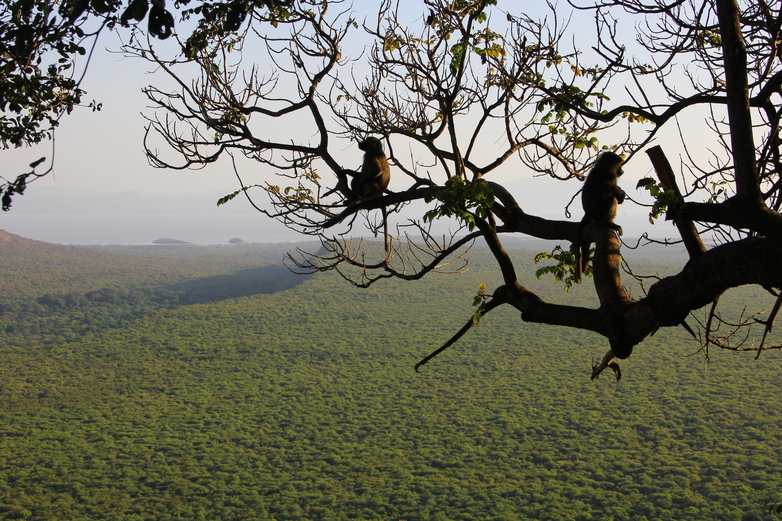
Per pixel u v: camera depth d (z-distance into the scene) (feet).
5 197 8.95
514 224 15.55
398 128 19.30
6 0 12.84
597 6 14.99
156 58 19.75
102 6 8.08
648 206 12.00
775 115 13.64
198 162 20.22
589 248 14.90
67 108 16.80
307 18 20.24
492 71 20.33
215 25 19.42
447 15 18.21
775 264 9.43
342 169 20.06
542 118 20.35
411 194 16.47
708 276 10.11
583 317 12.29
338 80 21.80
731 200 10.82
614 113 14.98
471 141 18.83
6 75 14.33
